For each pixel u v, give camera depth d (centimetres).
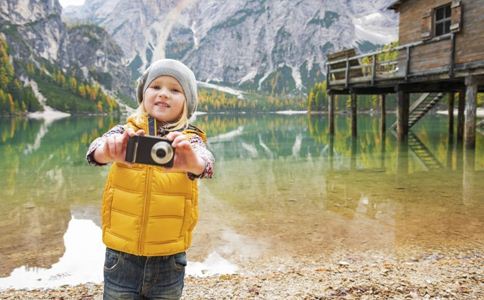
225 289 443
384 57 6481
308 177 1216
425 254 567
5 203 920
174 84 201
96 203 918
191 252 595
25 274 525
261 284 454
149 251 194
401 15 1922
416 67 1778
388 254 571
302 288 437
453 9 1561
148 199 191
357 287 432
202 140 206
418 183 1073
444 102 8556
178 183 195
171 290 206
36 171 1398
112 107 17775
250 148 2145
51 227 733
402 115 2084
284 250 598
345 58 2395
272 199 926
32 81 16862
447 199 882
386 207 829
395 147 1966
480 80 1527
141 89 210
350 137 2614
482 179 1111
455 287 426
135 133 167
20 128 4825
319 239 645
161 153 161
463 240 621
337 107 12325
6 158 1780
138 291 202
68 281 505
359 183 1098
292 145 2245
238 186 1091
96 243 646
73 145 2466
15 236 680
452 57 1560
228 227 716
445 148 1867
